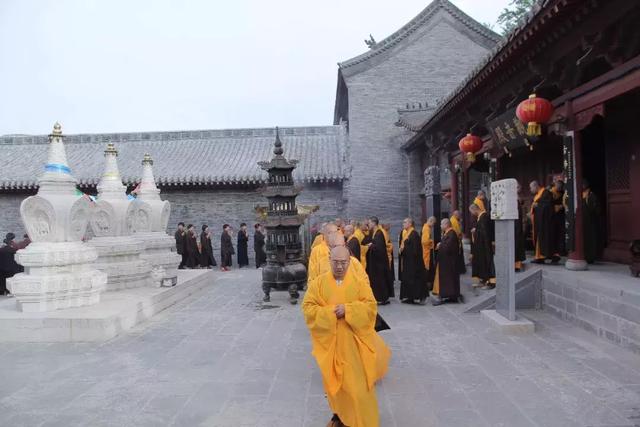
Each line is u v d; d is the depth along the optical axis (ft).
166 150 94.48
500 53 33.27
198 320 35.40
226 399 19.58
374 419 15.08
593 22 26.86
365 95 91.30
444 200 79.10
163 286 43.24
